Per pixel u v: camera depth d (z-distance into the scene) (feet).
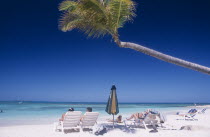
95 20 17.35
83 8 16.85
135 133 29.14
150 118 32.65
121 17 17.33
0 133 29.27
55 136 27.22
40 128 33.47
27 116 60.08
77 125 30.58
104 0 17.33
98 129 28.50
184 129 32.71
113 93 31.12
